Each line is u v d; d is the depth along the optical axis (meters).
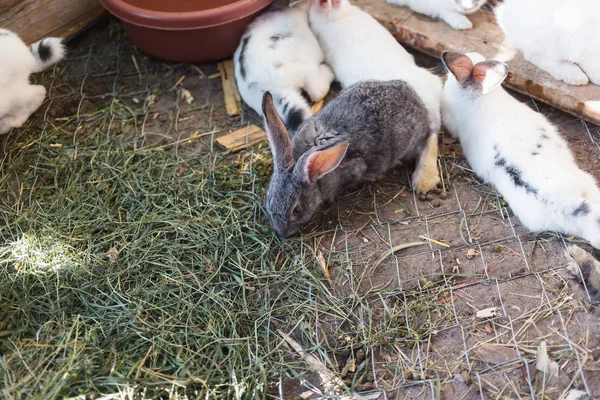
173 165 1.40
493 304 1.19
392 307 1.21
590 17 1.33
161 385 1.12
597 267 1.18
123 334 1.18
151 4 1.58
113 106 1.51
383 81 1.37
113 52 1.61
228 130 1.47
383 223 1.31
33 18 1.54
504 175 1.27
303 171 1.24
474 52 1.45
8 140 1.44
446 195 1.34
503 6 1.46
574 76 1.39
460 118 1.36
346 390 1.13
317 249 1.28
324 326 1.20
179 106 1.51
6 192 1.37
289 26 1.49
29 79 1.54
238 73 1.47
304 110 1.41
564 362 1.12
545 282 1.21
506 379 1.12
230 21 1.49
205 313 1.20
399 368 1.15
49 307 1.21
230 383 1.13
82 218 1.32
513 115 1.31
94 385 1.12
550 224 1.23
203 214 1.32
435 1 1.52
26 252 1.27
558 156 1.26
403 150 1.35
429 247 1.27
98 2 1.63
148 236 1.29
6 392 1.10
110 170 1.39
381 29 1.50
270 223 1.31
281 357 1.17
